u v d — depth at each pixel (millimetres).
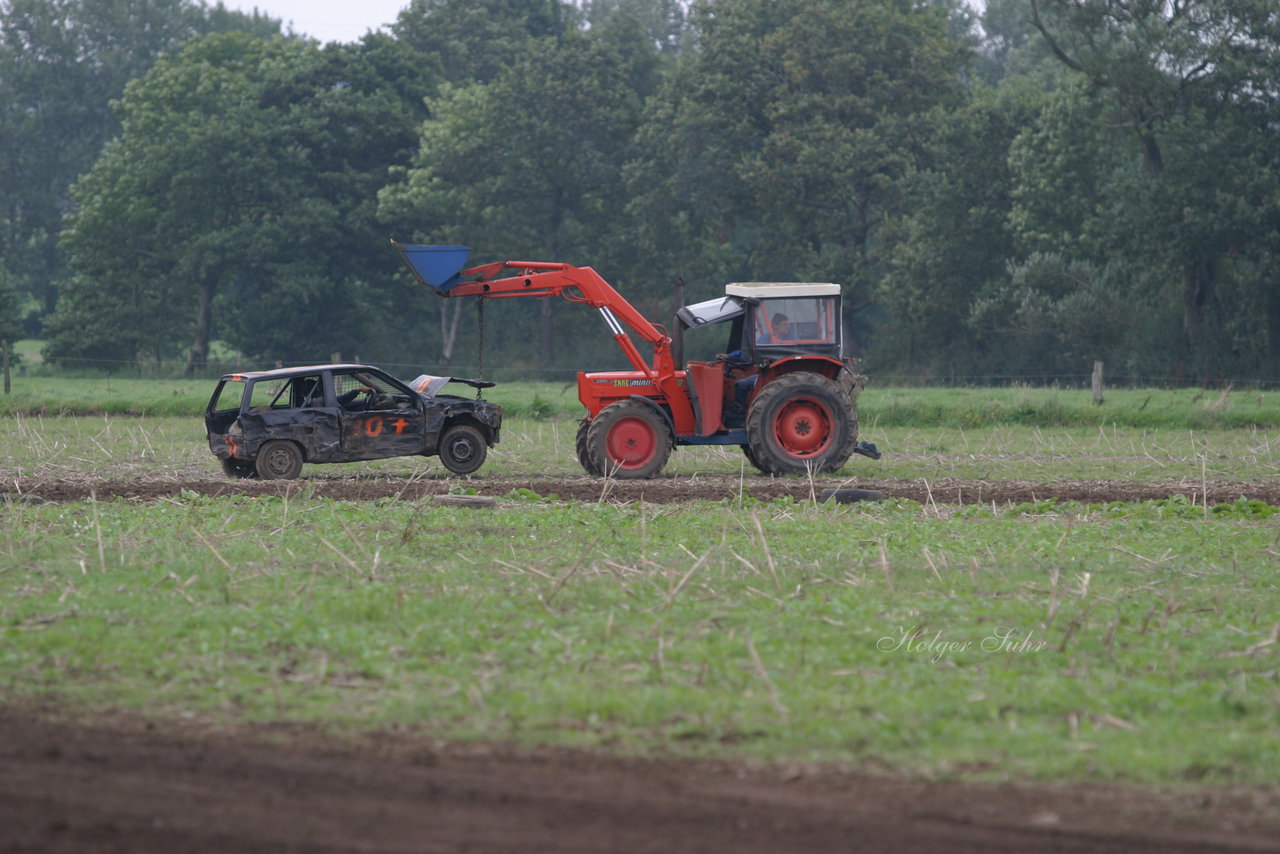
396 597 37031
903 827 21172
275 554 45094
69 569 41594
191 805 21438
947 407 120250
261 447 72938
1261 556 47219
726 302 78750
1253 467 82875
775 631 34312
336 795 22125
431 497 60781
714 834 20734
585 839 20406
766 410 74625
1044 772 23688
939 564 44500
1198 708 27625
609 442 74250
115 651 31125
